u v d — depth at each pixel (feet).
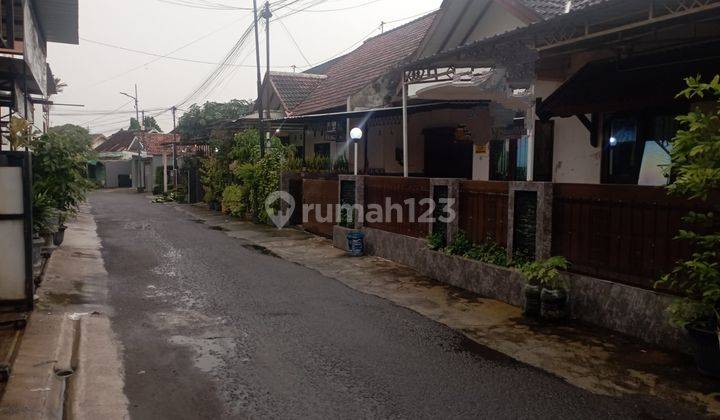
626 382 14.82
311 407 13.38
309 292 25.31
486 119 37.55
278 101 69.77
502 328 19.62
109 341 17.98
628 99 21.74
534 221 22.26
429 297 24.23
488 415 13.04
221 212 68.08
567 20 19.45
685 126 22.76
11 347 16.52
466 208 26.61
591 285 19.53
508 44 23.62
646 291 17.62
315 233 45.21
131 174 151.12
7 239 19.66
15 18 27.86
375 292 25.31
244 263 32.73
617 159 26.37
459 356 16.94
